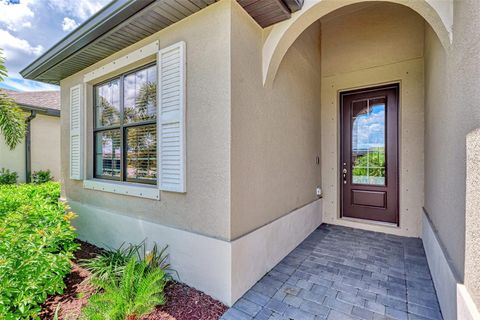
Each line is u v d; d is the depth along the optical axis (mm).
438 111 2510
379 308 2152
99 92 3943
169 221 2727
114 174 3703
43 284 2059
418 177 3910
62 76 4336
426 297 2312
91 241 3795
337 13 4621
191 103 2502
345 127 4707
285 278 2668
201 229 2441
